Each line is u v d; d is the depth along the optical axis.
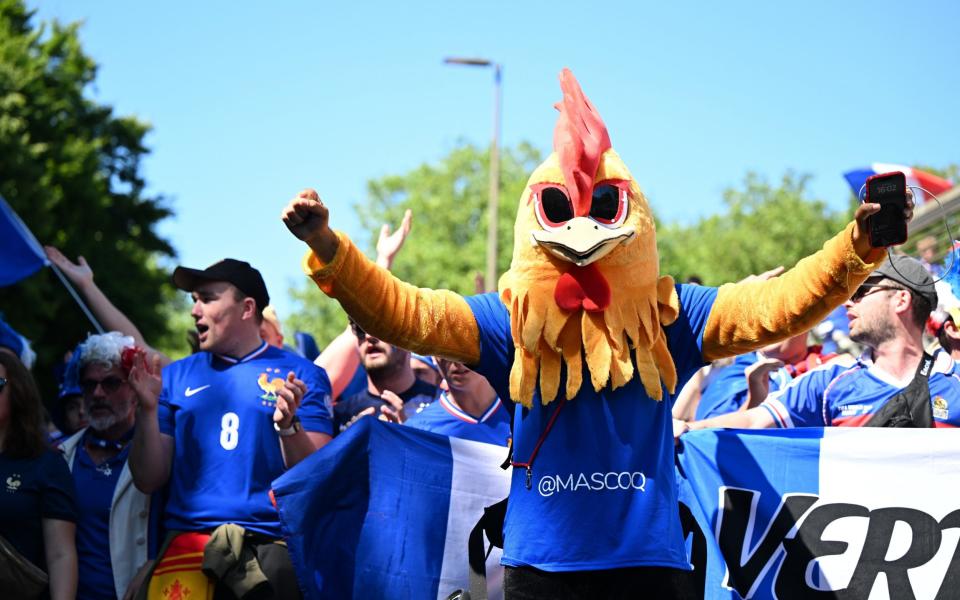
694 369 4.75
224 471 5.79
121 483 5.97
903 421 5.35
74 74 34.84
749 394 5.89
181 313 50.28
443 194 56.16
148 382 5.74
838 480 5.17
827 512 5.14
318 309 54.22
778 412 5.71
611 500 4.40
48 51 35.59
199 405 5.95
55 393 28.88
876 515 5.11
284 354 6.21
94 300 7.31
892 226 4.22
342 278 4.41
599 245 4.41
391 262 7.22
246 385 5.99
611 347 4.49
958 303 5.95
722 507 5.24
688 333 4.69
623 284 4.55
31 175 28.48
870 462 5.16
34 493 5.71
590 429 4.47
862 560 5.08
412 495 5.48
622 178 4.59
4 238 9.57
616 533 4.36
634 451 4.45
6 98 31.03
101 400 6.03
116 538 5.91
